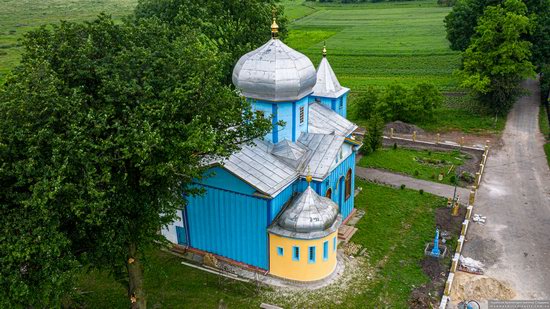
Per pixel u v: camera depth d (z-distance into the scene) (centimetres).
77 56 2142
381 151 4925
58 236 1844
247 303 2719
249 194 2806
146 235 2281
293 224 2730
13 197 1888
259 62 2925
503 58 5559
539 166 4588
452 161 4697
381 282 2880
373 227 3488
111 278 2972
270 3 5291
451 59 8756
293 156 3008
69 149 1858
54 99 1898
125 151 1903
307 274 2827
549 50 6178
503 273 2975
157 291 2827
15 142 1894
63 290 1986
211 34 4722
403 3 15725
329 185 3166
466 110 6216
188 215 3108
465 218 3600
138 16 5044
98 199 1872
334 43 10650
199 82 2236
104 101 2092
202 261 3102
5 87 2069
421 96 5769
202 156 2486
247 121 2714
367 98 6062
